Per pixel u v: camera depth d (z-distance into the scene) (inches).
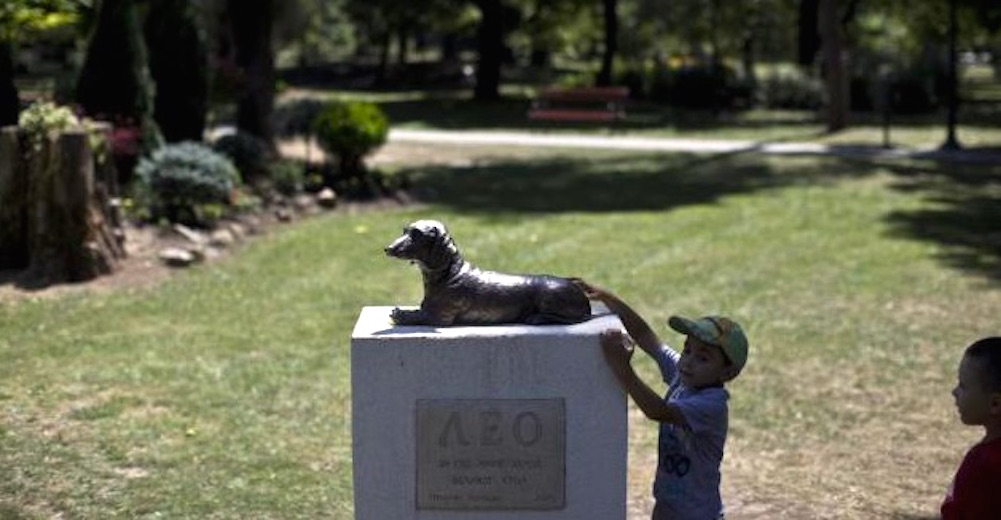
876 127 1202.0
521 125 1269.7
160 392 343.9
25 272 484.7
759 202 729.0
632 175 857.5
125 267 501.7
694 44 1966.0
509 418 198.2
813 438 322.0
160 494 270.5
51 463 286.7
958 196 757.3
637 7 1877.5
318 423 322.0
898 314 455.5
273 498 270.7
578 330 197.9
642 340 212.7
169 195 568.1
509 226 631.8
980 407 159.9
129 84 655.1
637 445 316.5
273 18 815.7
